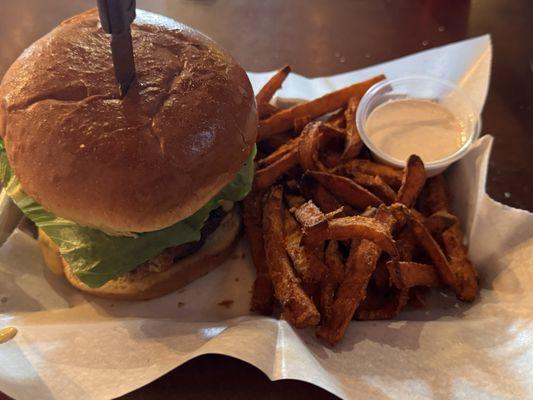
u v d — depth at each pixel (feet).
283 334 0.68
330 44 1.23
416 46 1.23
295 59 1.20
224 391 0.70
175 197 0.66
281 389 0.70
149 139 0.65
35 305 0.80
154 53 0.70
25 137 0.66
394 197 0.81
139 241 0.72
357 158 0.91
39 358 0.67
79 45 0.70
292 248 0.74
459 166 0.90
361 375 0.67
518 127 1.05
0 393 0.65
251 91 0.76
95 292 0.79
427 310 0.79
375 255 0.72
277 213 0.79
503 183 0.96
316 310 0.67
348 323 0.70
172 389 0.70
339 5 1.33
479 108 0.97
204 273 0.83
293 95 1.05
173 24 0.75
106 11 0.56
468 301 0.77
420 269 0.75
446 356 0.69
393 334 0.72
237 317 0.78
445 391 0.65
